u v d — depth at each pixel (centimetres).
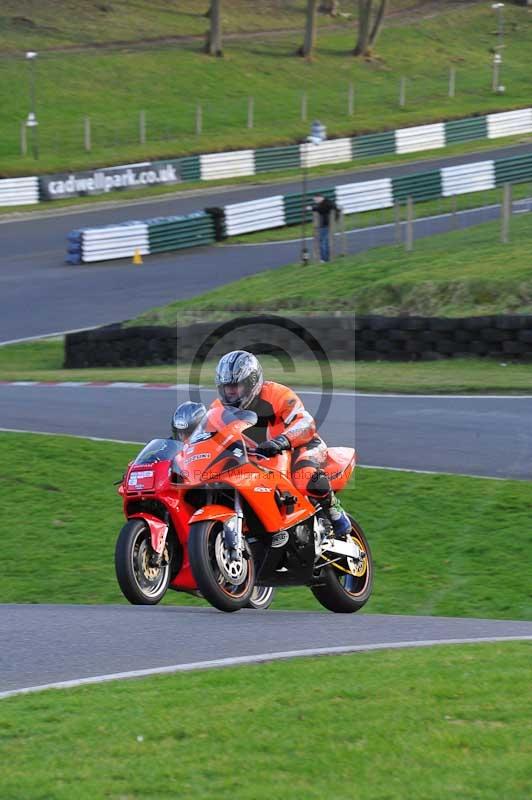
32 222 9919
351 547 2047
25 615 1998
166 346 5547
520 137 13438
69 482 3434
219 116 13725
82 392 4753
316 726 1193
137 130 13000
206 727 1194
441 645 1648
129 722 1219
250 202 9312
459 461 3406
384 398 4269
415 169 11619
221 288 6462
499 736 1154
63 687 1398
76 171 11238
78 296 7481
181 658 1569
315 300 5666
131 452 3688
